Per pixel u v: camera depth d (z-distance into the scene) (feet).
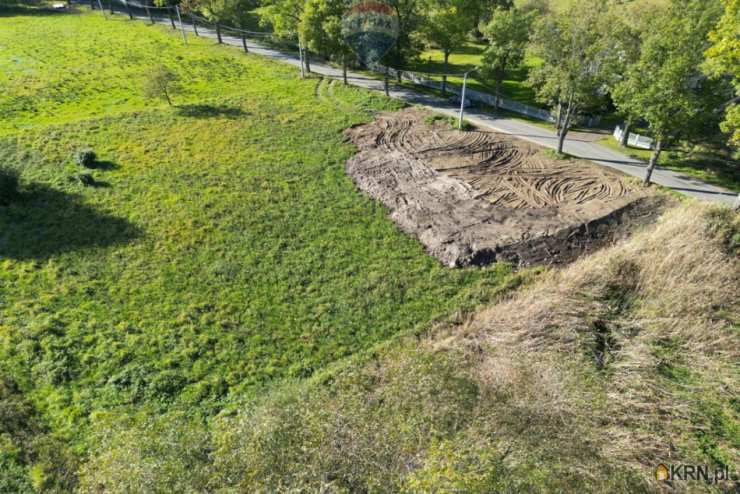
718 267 77.25
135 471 43.96
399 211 98.99
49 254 84.53
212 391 62.39
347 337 71.56
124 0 273.75
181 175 111.04
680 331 68.90
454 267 84.53
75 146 121.70
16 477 51.42
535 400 57.26
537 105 164.35
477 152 122.11
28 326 69.62
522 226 91.25
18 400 59.31
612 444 53.78
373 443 49.62
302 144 127.44
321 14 155.43
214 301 76.84
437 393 58.08
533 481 47.11
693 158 118.93
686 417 57.77
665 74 86.53
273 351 68.90
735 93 95.76
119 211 97.45
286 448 48.08
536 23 117.08
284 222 96.37
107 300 75.77
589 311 71.92
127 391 61.57
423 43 186.29
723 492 49.55
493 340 68.33
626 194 100.99
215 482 44.93
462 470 45.39
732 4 78.07
